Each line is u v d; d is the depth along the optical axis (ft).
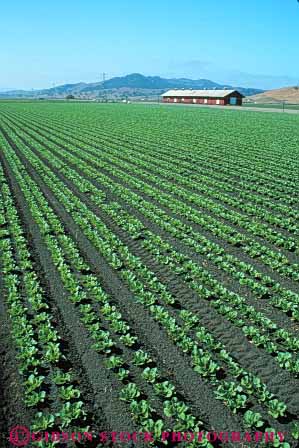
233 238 49.90
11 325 32.78
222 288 37.99
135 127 173.37
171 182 78.69
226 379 27.25
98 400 25.61
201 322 33.68
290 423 24.03
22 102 459.73
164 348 30.42
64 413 23.86
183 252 47.19
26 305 35.70
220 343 29.96
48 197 67.87
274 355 29.81
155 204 65.05
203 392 26.23
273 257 45.75
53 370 28.04
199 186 73.67
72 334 31.99
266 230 53.62
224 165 93.71
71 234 52.08
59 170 86.99
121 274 41.63
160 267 43.37
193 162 97.91
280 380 27.30
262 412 24.72
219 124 187.62
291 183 77.36
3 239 49.06
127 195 68.13
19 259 44.52
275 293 38.40
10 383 26.86
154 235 50.75
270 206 63.46
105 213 60.54
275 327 32.17
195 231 53.78
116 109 310.04
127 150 112.37
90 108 325.21
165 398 25.70
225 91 401.29
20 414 24.57
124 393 25.40
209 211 61.72
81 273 41.75
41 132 152.56
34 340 30.12
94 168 89.51
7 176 81.76
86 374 27.78
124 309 35.55
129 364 28.68
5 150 108.47
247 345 30.83
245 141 132.46
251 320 33.68
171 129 166.20
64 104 405.18
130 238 51.21
